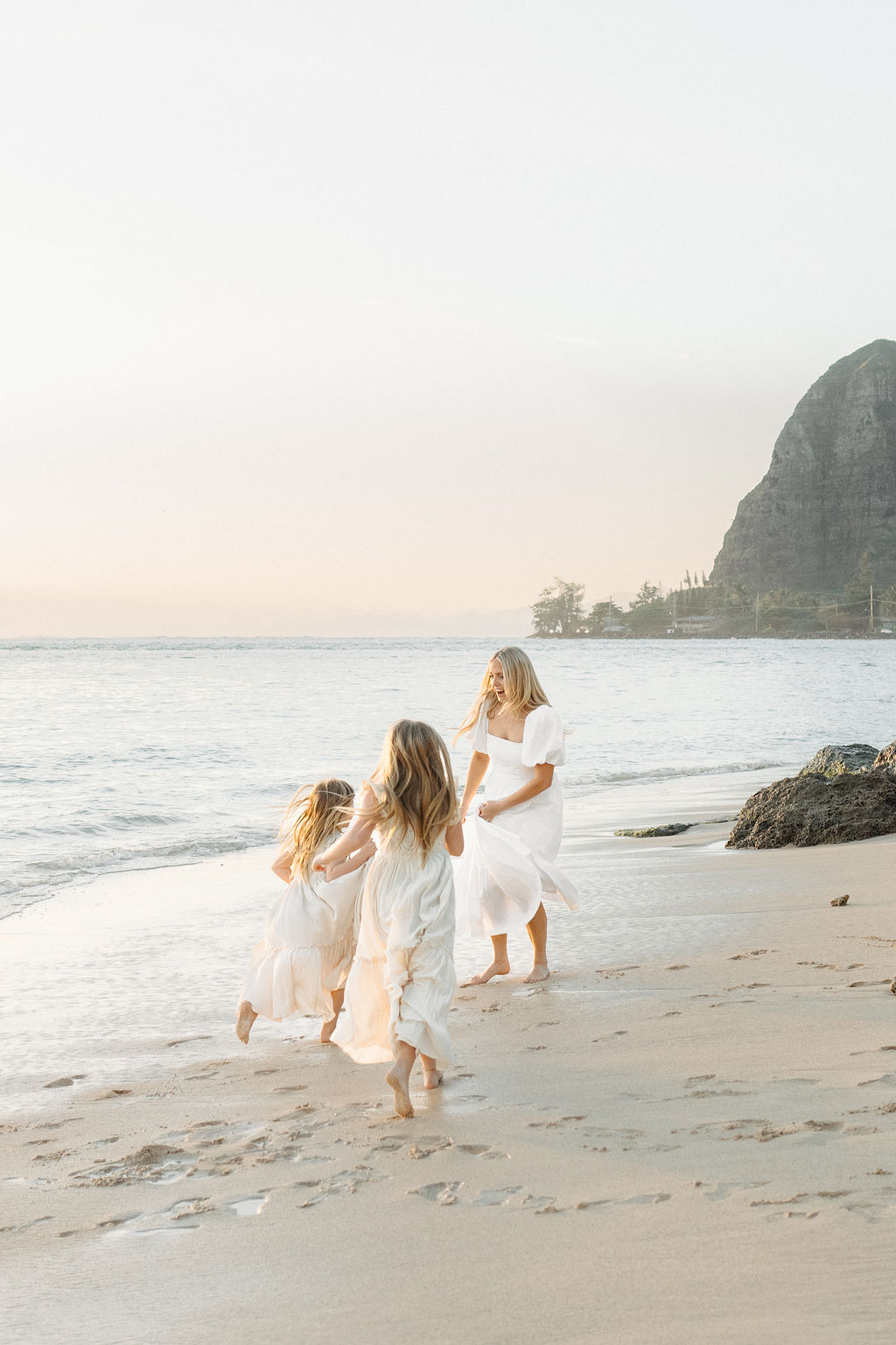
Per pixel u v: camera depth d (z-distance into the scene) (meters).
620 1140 3.55
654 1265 2.63
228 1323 2.53
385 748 4.44
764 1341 2.24
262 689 52.62
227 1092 4.47
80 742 26.33
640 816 14.55
